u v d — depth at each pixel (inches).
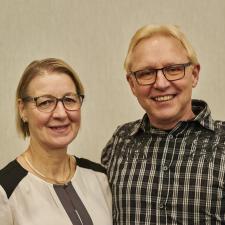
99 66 82.4
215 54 81.9
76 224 54.2
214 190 52.7
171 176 55.3
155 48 55.3
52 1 81.7
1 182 53.6
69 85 54.9
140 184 56.7
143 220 55.7
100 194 59.8
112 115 83.3
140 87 56.7
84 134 83.8
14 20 82.1
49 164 56.9
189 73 56.2
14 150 83.6
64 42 82.3
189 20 81.4
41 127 54.6
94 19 81.7
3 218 52.1
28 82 54.6
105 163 66.9
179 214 54.1
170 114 56.0
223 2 81.0
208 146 55.2
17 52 82.5
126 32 81.7
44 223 52.4
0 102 83.0
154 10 81.3
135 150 60.2
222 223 52.8
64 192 56.2
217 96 82.6
